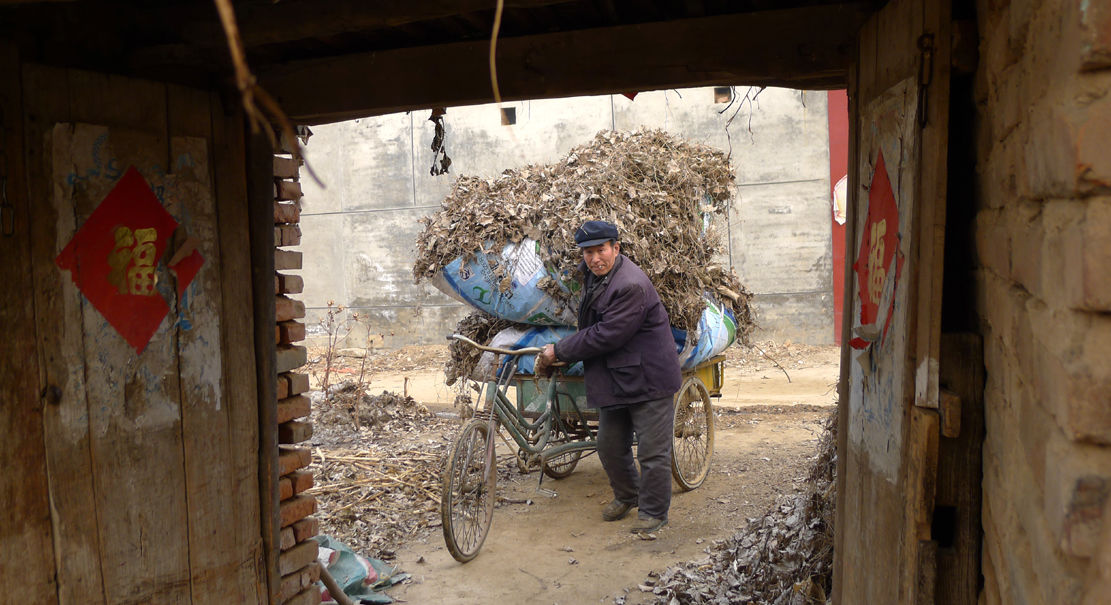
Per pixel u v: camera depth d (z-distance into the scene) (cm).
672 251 503
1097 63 99
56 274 221
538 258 491
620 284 443
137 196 244
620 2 255
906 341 184
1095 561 99
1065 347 106
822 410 781
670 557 439
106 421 235
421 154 1259
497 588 408
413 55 274
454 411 816
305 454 331
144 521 246
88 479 230
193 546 263
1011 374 146
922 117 177
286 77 286
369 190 1283
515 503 536
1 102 208
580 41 259
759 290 1141
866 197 229
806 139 1113
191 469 262
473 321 559
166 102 254
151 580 249
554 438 551
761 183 1130
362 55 278
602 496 545
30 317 215
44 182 219
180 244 257
